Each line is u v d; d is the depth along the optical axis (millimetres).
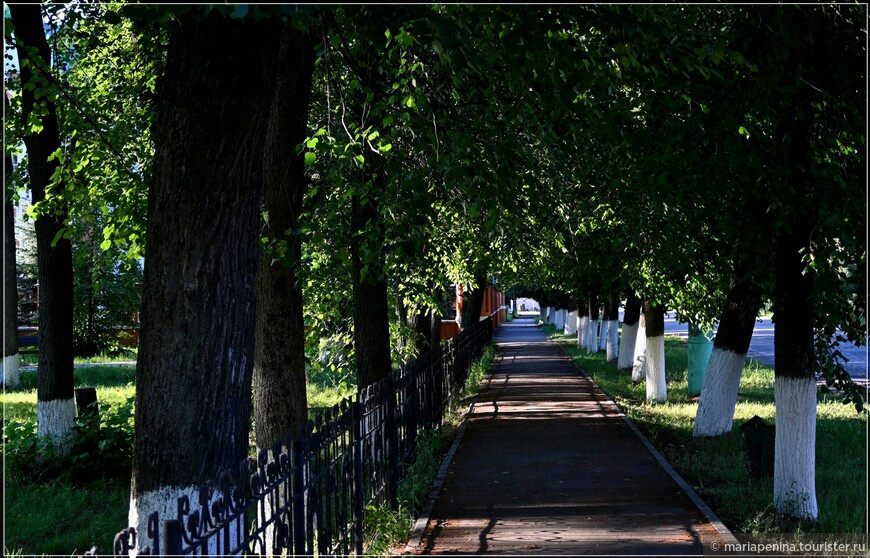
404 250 6945
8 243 24234
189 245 5152
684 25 7277
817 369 10641
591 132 8875
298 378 9031
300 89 8883
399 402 10500
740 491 9727
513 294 65188
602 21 6090
